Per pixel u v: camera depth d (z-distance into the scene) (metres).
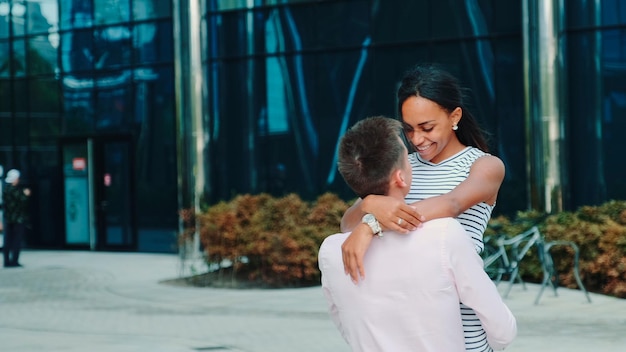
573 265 12.38
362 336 3.00
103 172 22.03
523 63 16.67
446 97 3.17
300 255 13.78
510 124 17.48
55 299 13.22
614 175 16.66
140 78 21.36
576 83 16.94
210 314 11.25
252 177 19.92
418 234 2.91
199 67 19.52
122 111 21.67
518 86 17.41
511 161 17.45
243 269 14.59
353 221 3.13
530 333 9.14
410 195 3.31
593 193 16.83
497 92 17.58
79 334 9.91
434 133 3.20
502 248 11.84
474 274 2.90
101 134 21.98
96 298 13.20
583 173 16.89
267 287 14.02
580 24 16.88
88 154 22.22
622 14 16.58
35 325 10.74
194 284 14.52
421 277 2.90
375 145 2.94
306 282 14.17
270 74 19.73
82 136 22.27
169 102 20.92
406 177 2.97
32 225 23.08
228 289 13.88
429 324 2.91
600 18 16.70
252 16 19.89
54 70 22.72
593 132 16.81
